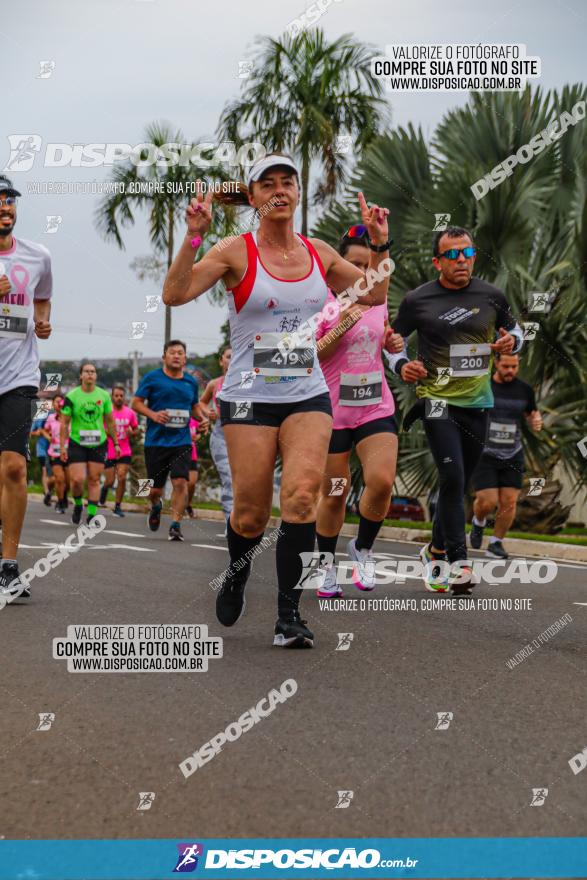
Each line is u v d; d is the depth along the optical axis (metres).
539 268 14.49
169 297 4.67
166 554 9.67
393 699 3.95
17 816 2.76
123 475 17.23
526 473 14.73
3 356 6.19
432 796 2.89
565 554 11.55
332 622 5.73
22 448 6.21
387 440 6.65
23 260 6.22
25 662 4.53
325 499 6.65
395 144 15.11
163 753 3.27
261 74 19.62
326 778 3.04
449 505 6.78
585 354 13.98
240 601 5.25
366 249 6.54
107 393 13.68
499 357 9.74
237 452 4.89
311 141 19.70
